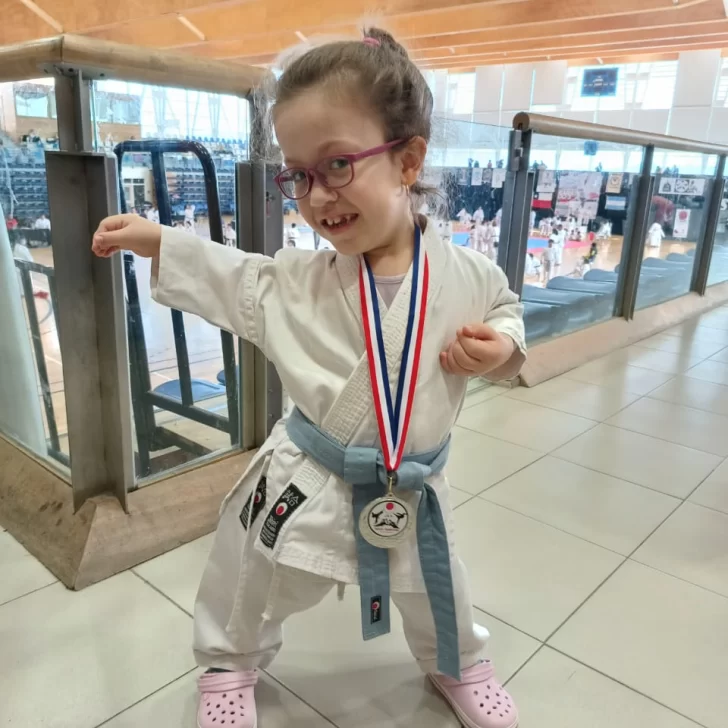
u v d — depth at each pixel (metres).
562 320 3.17
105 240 0.91
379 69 0.80
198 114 1.47
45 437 1.70
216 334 1.76
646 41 5.17
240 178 1.58
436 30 4.77
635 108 6.48
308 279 0.91
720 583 1.51
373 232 0.84
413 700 1.16
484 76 7.17
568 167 2.83
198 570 1.47
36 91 1.32
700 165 3.99
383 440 0.87
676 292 4.29
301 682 1.19
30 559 1.48
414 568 0.95
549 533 1.69
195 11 4.60
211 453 1.77
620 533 1.70
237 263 0.93
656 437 2.32
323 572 0.89
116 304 1.36
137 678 1.18
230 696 1.07
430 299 0.88
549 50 5.84
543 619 1.37
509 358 0.96
